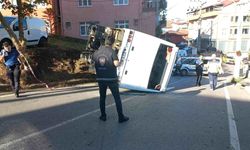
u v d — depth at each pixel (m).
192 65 30.55
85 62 17.20
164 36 72.44
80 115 8.09
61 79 15.73
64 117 7.86
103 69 7.28
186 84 19.20
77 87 13.66
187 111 9.09
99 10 36.34
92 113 8.33
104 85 7.36
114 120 7.66
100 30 14.62
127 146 5.85
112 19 36.53
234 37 70.31
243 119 8.36
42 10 34.62
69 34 36.31
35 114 8.14
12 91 11.67
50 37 27.09
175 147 5.87
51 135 6.41
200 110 9.32
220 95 13.12
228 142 6.25
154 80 12.92
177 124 7.52
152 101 10.62
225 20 72.62
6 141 6.01
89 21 36.34
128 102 10.31
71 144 5.89
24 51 14.55
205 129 7.16
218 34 74.88
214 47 76.00
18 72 10.48
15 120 7.52
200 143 6.14
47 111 8.50
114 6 36.41
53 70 16.66
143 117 8.10
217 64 15.73
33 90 12.14
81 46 24.39
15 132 6.57
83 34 36.50
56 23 35.81
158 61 12.88
